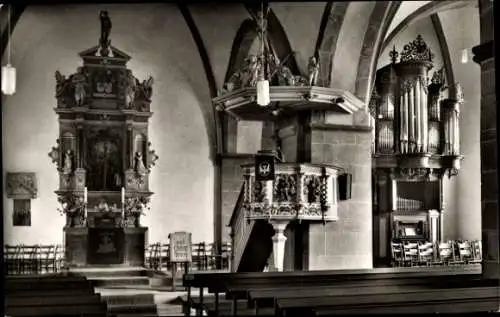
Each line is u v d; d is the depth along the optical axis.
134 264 19.61
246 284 10.42
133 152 20.45
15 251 19.33
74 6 19.81
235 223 15.90
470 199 24.52
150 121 21.23
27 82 20.03
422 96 22.91
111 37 20.88
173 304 14.86
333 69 15.33
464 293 9.00
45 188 20.02
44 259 19.27
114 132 20.31
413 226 23.95
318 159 15.27
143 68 21.25
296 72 15.61
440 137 23.56
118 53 20.22
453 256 22.31
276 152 15.88
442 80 23.62
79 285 11.11
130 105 20.31
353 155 15.51
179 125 21.52
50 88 20.27
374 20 15.15
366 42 15.35
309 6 15.06
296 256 15.38
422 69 22.92
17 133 19.86
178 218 21.31
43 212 19.95
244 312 10.02
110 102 20.22
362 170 15.54
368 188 15.53
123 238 19.55
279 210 13.91
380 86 23.23
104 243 19.41
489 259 11.15
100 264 19.31
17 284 11.08
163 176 21.27
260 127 21.64
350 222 15.31
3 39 18.67
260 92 11.90
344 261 15.23
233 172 21.47
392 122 23.19
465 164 24.64
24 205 19.80
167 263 20.34
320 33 15.16
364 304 8.16
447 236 24.61
